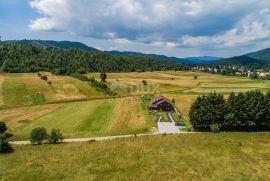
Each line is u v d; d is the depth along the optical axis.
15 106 133.38
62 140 78.19
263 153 60.00
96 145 68.00
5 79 188.12
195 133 86.38
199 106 96.50
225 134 82.81
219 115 93.44
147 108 127.25
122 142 70.38
